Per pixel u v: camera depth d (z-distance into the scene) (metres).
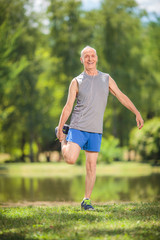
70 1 39.84
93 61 5.44
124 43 37.28
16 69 31.42
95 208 5.94
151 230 4.05
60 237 3.85
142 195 10.98
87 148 5.59
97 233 3.97
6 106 38.41
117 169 24.17
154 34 37.12
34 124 38.22
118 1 37.72
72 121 5.43
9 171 25.56
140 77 38.34
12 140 40.41
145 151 26.81
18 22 37.91
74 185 14.95
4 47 30.06
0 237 3.96
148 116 38.34
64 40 40.38
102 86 5.46
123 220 4.66
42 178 18.98
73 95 5.43
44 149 42.22
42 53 39.75
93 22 39.75
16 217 5.16
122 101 5.75
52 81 39.97
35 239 3.83
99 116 5.46
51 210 5.77
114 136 38.12
